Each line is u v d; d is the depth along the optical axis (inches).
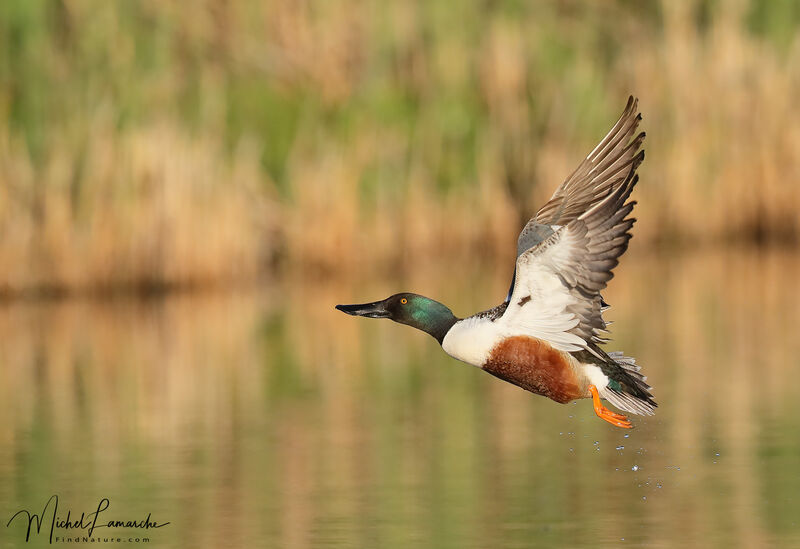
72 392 468.1
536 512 314.5
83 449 382.6
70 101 732.7
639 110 872.3
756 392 444.1
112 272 701.3
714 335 559.5
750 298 664.4
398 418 422.6
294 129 822.5
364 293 688.4
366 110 810.2
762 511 311.9
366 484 341.7
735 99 871.1
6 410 438.0
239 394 463.8
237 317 643.5
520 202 834.2
